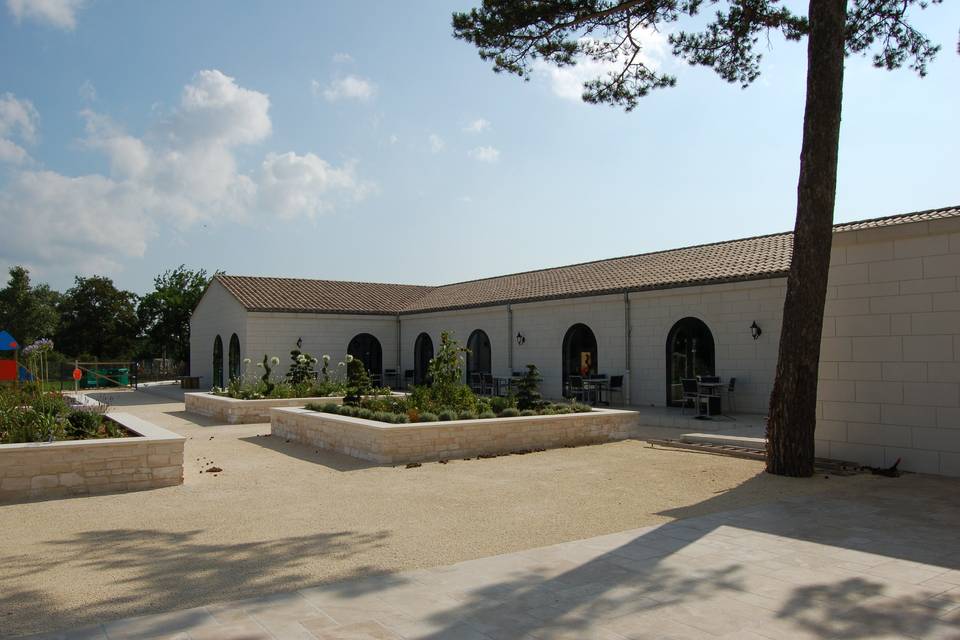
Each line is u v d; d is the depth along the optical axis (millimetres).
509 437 11375
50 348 17891
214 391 19938
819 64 8875
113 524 6535
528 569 4938
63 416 9727
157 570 5012
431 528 6273
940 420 8797
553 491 8000
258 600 4320
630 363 18719
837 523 6305
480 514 6832
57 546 5727
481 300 24531
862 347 9555
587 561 5125
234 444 12547
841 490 7934
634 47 11859
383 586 4586
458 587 4551
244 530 6254
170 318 43875
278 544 5742
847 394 9711
